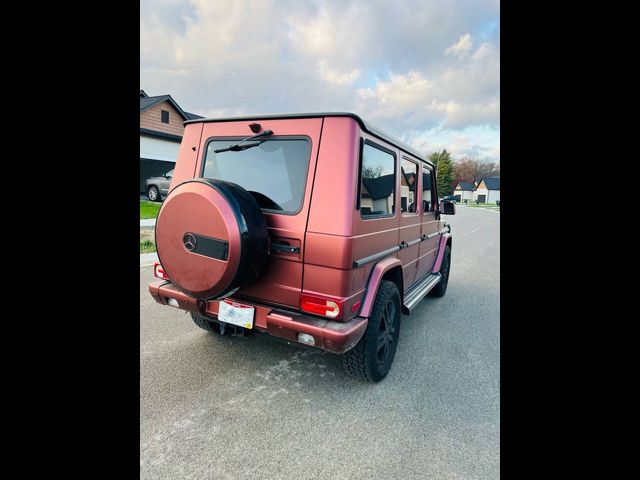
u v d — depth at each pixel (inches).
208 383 104.5
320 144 90.0
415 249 149.6
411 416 92.4
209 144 109.4
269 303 96.1
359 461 76.5
